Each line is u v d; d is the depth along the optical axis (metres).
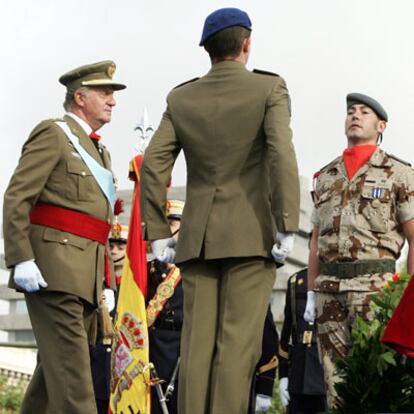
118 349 22.08
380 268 18.09
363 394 14.05
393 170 18.48
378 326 14.40
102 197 18.56
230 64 15.60
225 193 15.30
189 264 15.41
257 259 15.12
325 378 18.19
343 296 18.16
